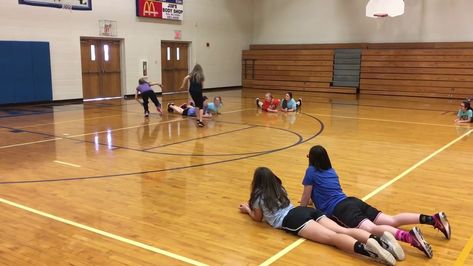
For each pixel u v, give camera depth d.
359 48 16.86
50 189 4.79
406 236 3.18
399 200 4.46
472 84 14.84
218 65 18.64
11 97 12.18
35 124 9.26
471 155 6.46
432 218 3.39
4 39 11.82
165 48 16.61
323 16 17.97
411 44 15.90
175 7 16.38
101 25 14.14
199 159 6.16
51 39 12.89
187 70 17.61
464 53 14.82
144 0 15.22
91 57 14.27
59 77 13.25
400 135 8.09
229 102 13.73
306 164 5.89
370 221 3.40
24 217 3.95
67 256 3.17
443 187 4.89
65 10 13.13
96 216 3.98
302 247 3.32
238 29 19.38
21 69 12.27
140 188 4.83
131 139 7.59
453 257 3.18
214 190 4.76
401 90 16.16
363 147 7.01
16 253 3.22
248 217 3.96
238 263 3.07
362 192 4.71
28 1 12.21
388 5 14.22
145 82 10.54
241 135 8.01
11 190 4.75
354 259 3.13
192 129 8.66
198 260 3.12
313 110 11.84
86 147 6.94
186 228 3.71
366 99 15.05
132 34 15.15
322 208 3.62
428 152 6.66
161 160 6.09
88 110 11.70
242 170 5.59
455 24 15.38
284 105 11.66
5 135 7.98
